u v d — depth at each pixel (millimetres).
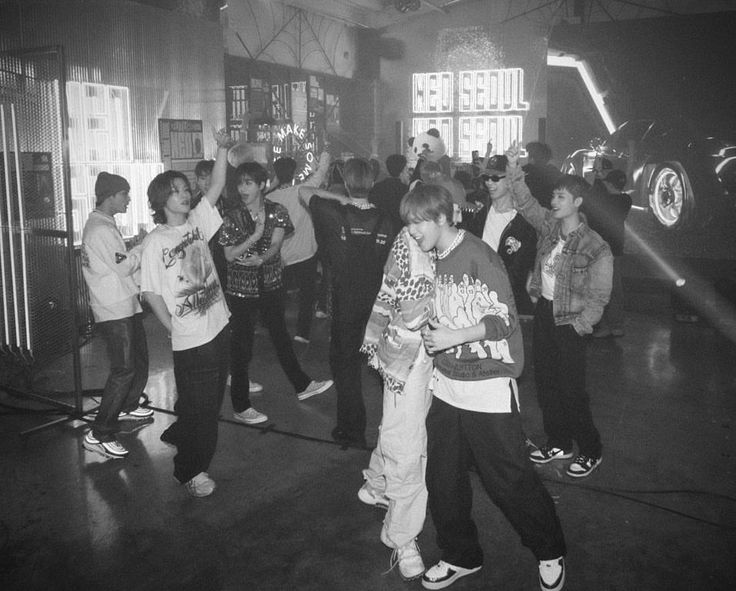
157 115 8352
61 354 5098
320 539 3322
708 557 3143
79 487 3863
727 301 7242
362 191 4152
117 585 2969
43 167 5125
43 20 6863
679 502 3646
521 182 3945
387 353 2904
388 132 22406
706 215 10859
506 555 3193
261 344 6801
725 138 11086
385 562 3139
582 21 17656
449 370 2736
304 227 6473
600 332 6742
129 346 4219
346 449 4352
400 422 2920
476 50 20875
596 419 4793
